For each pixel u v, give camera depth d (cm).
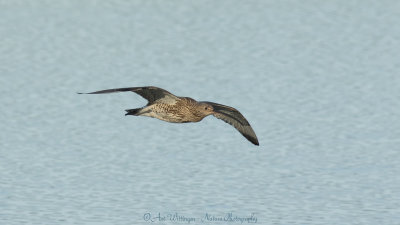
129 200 1934
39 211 1855
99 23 4931
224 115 1371
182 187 2028
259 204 1898
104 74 3644
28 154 2338
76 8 5400
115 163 2255
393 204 1894
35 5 5450
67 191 2000
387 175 2120
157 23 4972
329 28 4859
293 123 2745
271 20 5097
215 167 2212
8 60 3878
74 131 2625
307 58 4016
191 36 4619
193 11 5378
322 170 2173
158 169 2197
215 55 4097
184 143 2475
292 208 1873
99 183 2070
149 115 1294
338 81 3475
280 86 3378
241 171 2170
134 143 2475
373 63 3881
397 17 5175
